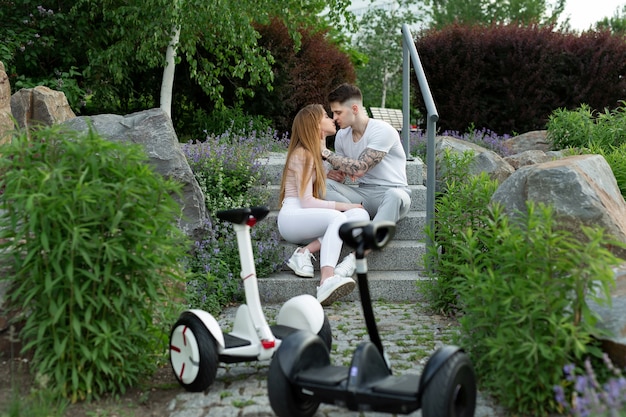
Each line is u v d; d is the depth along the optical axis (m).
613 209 4.52
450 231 4.88
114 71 9.17
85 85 9.91
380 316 4.86
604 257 3.15
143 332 3.47
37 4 9.56
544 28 10.88
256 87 10.18
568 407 2.82
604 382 3.15
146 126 5.59
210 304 4.90
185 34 9.10
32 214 3.09
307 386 2.88
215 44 10.12
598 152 6.71
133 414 3.16
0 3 9.66
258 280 5.30
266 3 9.08
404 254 5.64
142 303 3.46
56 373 3.23
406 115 6.80
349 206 5.24
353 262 5.16
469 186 5.11
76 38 9.90
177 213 3.54
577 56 10.66
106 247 3.15
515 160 7.39
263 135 9.06
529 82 10.67
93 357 3.19
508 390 3.20
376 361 2.88
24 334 3.42
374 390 2.76
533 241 3.25
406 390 2.72
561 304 3.11
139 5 9.01
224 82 10.36
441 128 10.98
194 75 9.29
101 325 3.23
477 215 4.84
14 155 3.37
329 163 5.56
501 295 3.29
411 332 4.47
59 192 3.20
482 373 3.49
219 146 6.54
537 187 4.38
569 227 4.21
